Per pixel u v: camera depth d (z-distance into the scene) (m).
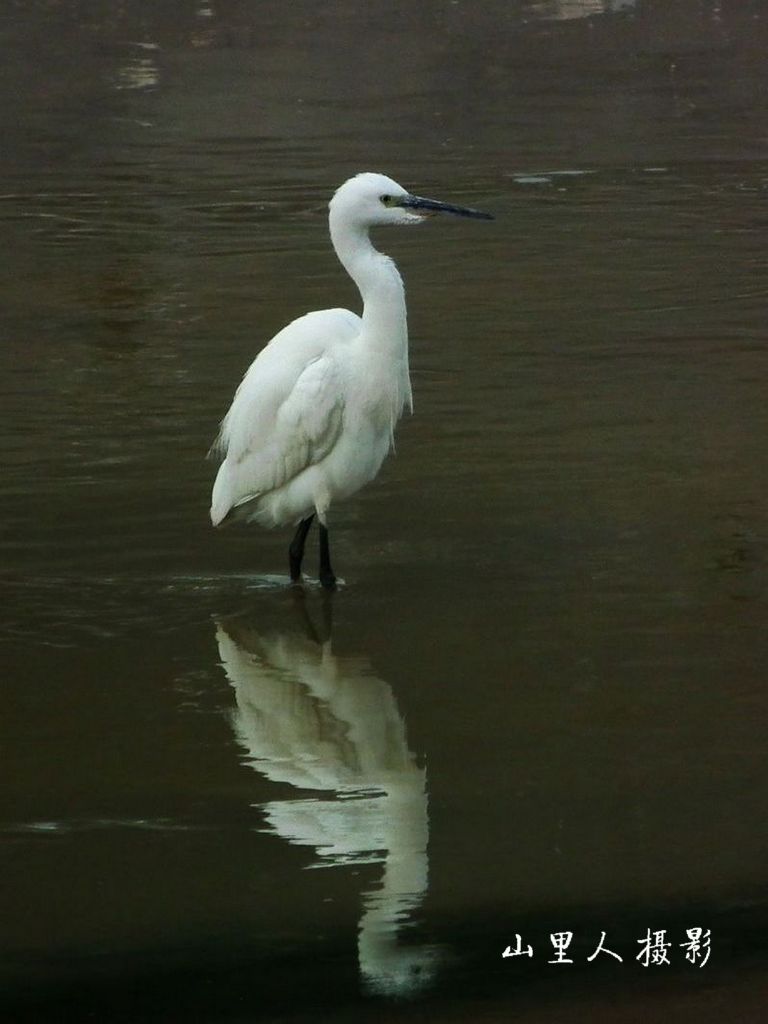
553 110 30.05
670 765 9.27
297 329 12.16
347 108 30.52
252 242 22.08
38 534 13.03
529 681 10.38
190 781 9.28
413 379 16.59
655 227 22.44
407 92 31.78
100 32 37.88
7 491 13.88
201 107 30.80
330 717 10.02
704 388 16.11
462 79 32.88
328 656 10.88
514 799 9.00
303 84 32.59
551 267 20.64
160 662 10.84
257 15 39.59
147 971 7.60
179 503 13.67
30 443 15.01
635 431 14.96
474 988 7.48
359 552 12.67
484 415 15.52
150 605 11.79
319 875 8.34
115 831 8.77
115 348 17.83
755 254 21.02
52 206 24.25
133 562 12.54
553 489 13.71
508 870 8.35
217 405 15.98
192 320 18.80
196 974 7.55
